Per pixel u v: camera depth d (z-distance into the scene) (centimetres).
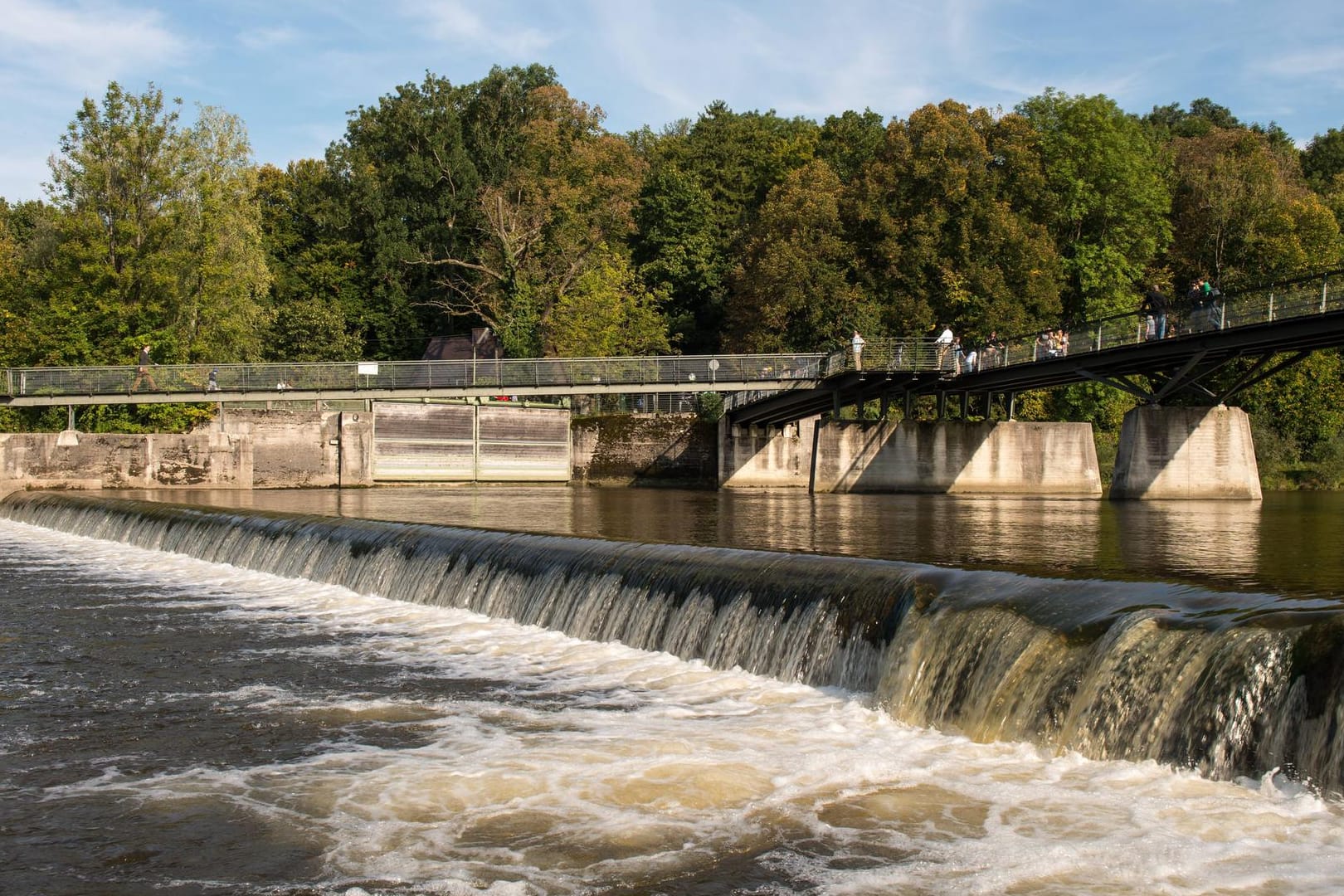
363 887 1097
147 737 1625
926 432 6444
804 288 8694
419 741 1574
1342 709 1166
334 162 11156
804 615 1872
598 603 2278
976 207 8706
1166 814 1183
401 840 1211
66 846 1211
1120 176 9050
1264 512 4344
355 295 10812
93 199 7594
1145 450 5456
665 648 2094
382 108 11650
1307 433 8144
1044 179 9031
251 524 3656
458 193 10906
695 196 10438
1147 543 2709
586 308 9081
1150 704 1344
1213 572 1994
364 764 1469
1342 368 8338
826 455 6372
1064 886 1044
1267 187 9450
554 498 5719
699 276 10250
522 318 9450
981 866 1094
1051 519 3791
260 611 2727
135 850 1198
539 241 10062
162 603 2847
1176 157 10469
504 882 1099
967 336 8450
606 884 1091
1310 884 1023
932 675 1605
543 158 11769
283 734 1627
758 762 1426
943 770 1368
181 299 7719
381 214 10806
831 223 8881
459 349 10438
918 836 1173
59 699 1856
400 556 2931
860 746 1478
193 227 7831
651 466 7944
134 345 7456
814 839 1180
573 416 8050
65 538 4597
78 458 6531
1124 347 5325
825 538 2891
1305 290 4525
